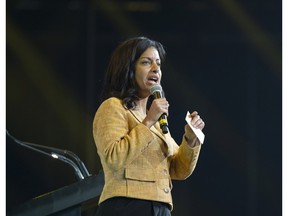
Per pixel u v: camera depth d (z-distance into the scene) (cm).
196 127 529
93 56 1445
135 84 536
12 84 1440
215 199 1489
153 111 507
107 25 1455
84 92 1444
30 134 1432
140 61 536
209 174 1492
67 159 645
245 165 1491
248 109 1487
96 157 1430
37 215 603
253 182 1490
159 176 509
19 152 1325
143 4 1457
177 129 1467
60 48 1449
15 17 1443
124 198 497
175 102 1478
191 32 1474
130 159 495
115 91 534
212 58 1480
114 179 502
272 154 1490
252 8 1462
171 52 1479
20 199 1312
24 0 1442
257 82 1485
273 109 1488
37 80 1444
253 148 1489
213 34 1476
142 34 1462
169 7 1465
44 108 1440
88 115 1438
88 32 1445
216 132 1491
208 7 1466
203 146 1493
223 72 1484
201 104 1483
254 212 1486
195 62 1480
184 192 1485
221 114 1486
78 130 1438
